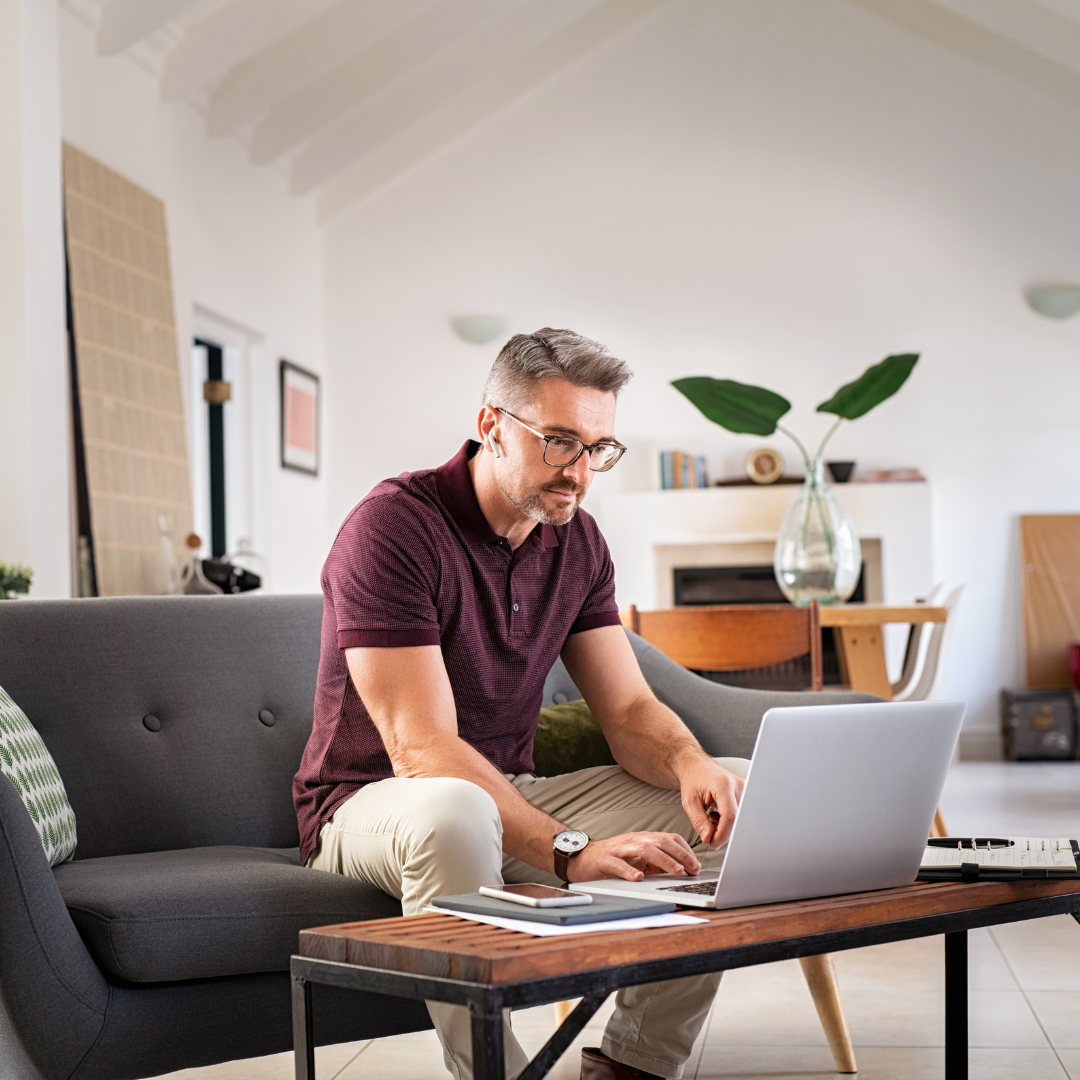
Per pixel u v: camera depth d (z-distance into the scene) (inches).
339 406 287.1
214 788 83.1
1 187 149.6
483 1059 41.8
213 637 87.0
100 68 188.1
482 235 285.6
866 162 277.4
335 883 65.1
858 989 106.2
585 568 80.0
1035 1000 101.0
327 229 288.7
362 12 225.1
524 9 261.7
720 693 96.5
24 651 80.4
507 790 65.1
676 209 281.7
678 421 281.6
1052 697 262.2
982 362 274.4
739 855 51.6
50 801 71.9
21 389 148.3
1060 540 270.8
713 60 280.8
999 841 65.2
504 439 70.7
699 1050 90.4
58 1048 58.0
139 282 191.0
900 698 177.3
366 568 70.0
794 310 279.1
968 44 271.1
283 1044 62.9
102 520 172.6
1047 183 273.3
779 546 178.5
